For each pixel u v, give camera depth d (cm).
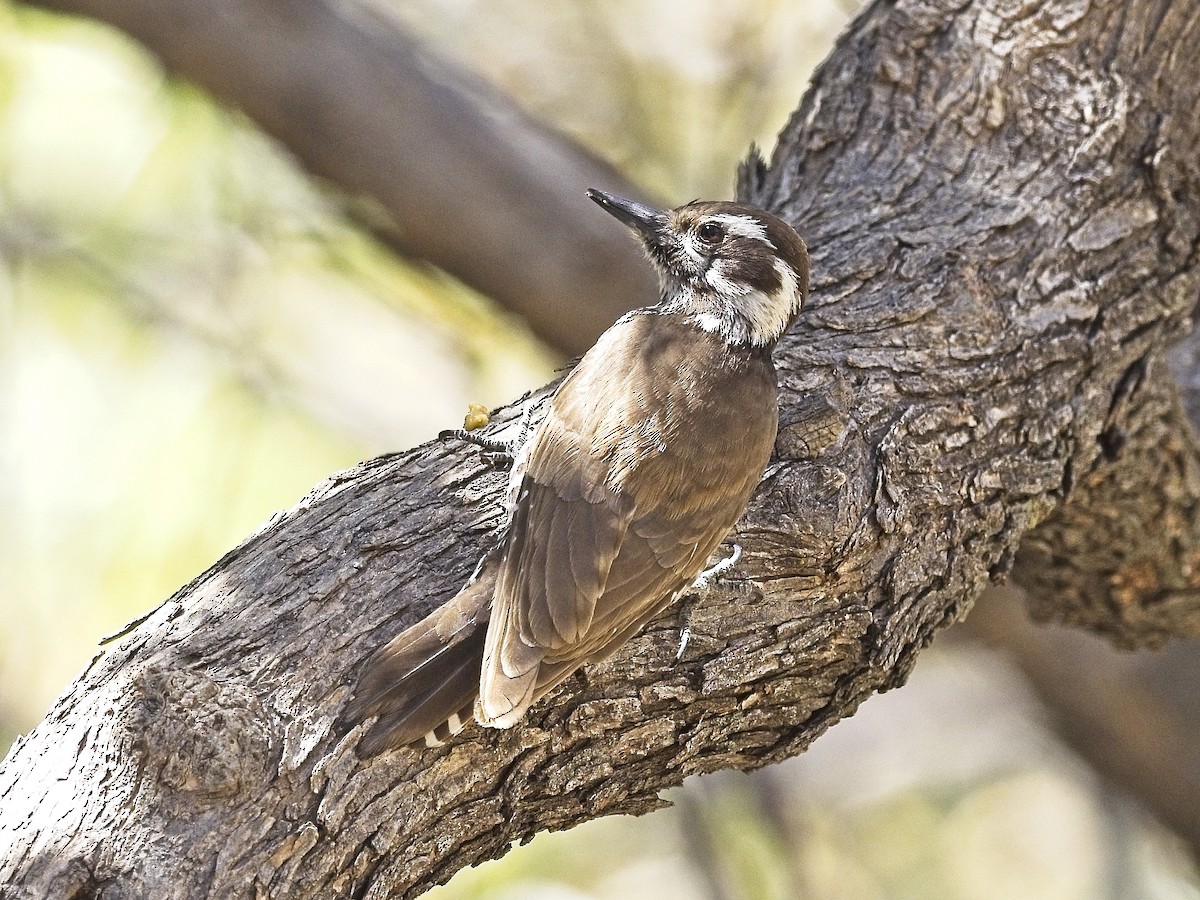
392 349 1705
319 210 1645
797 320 989
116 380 1517
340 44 1520
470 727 784
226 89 1524
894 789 2030
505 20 1667
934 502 924
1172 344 1210
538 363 1742
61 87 1543
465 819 786
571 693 816
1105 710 1748
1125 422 1052
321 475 1567
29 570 1444
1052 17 1087
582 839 1820
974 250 1028
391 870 760
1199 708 1714
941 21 1108
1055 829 2028
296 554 813
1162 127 1069
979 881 2005
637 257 1555
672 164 1661
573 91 1661
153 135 1564
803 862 1858
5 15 1538
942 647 1845
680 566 835
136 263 1577
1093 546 1171
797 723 892
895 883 1991
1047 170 1062
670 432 849
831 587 880
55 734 744
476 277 1588
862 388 951
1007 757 2058
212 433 1520
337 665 773
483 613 786
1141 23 1079
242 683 754
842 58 1145
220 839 713
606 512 830
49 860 698
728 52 1631
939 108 1094
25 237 1533
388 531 830
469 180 1541
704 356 896
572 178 1571
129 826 707
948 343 983
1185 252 1069
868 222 1057
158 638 775
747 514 882
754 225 963
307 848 727
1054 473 994
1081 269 1034
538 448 855
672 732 838
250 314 1631
